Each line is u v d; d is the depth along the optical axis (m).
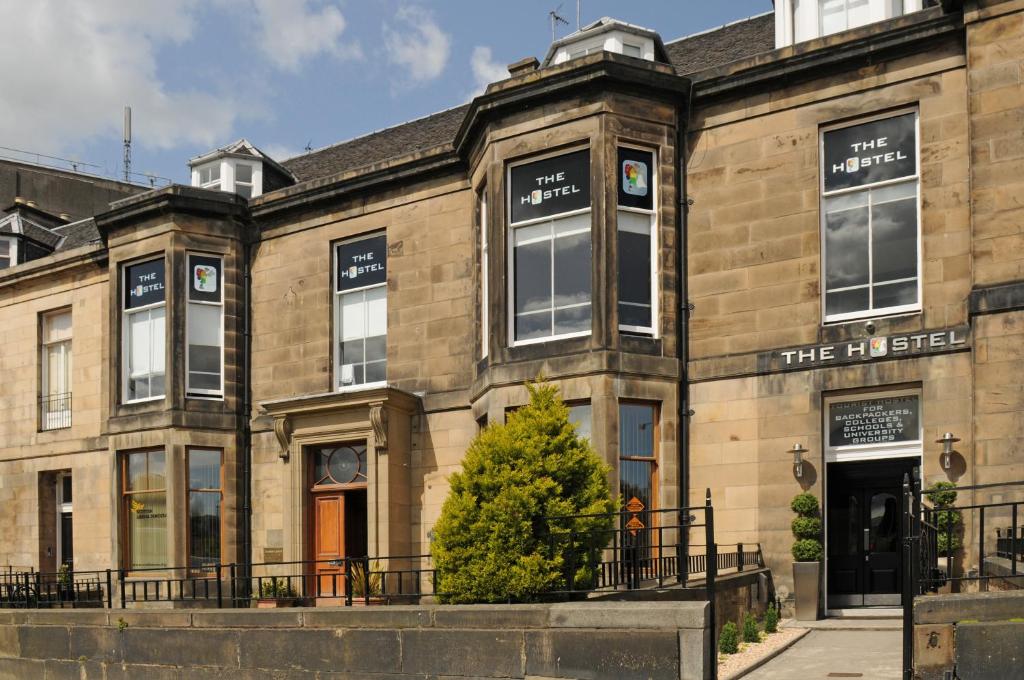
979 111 14.00
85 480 23.03
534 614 10.95
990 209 13.79
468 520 11.86
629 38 17.84
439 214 18.88
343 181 19.88
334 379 19.97
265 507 20.38
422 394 18.52
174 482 20.09
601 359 15.46
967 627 9.51
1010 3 13.90
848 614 14.85
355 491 18.83
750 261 15.90
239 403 20.81
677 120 16.62
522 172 16.91
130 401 21.28
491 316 16.70
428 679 11.50
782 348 15.45
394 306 19.20
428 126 23.16
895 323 14.66
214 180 22.98
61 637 14.76
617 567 13.60
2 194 36.16
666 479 15.80
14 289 25.03
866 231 15.27
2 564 24.33
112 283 21.58
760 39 18.64
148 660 13.79
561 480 12.00
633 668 10.36
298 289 20.53
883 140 15.23
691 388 16.16
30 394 24.42
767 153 15.95
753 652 12.39
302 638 12.45
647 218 16.36
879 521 15.16
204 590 19.92
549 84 16.31
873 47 15.09
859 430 15.09
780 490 15.23
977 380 13.61
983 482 13.41
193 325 20.78
